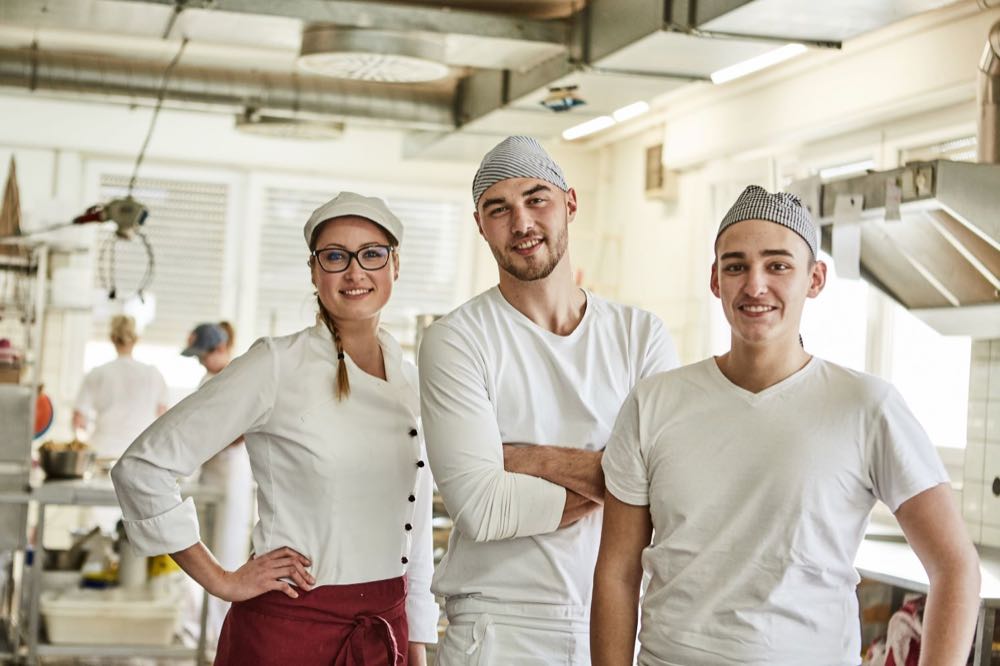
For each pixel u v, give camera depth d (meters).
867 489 2.10
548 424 2.46
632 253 8.67
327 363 2.58
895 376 5.66
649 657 2.16
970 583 2.04
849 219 3.99
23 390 5.22
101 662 5.96
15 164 8.47
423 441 2.80
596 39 5.07
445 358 2.42
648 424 2.21
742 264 2.13
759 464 2.08
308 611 2.51
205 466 5.73
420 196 9.24
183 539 2.52
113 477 2.54
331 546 2.52
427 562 2.84
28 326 6.04
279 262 9.06
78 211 7.45
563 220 2.48
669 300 7.94
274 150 8.93
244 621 2.56
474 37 5.27
